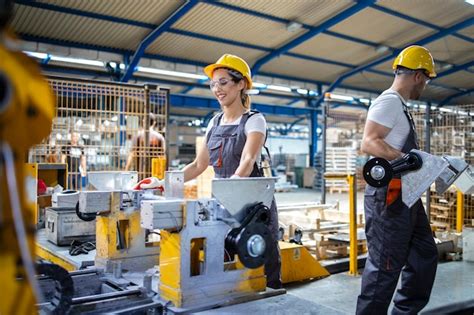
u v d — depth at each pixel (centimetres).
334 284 519
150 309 204
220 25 1170
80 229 354
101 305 203
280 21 1176
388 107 254
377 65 1583
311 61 1536
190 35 1202
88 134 519
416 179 240
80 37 1157
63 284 183
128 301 209
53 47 1148
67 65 1289
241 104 283
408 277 276
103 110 525
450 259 634
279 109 1944
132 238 276
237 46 1320
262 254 198
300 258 521
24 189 96
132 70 1247
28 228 96
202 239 229
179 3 1023
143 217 206
